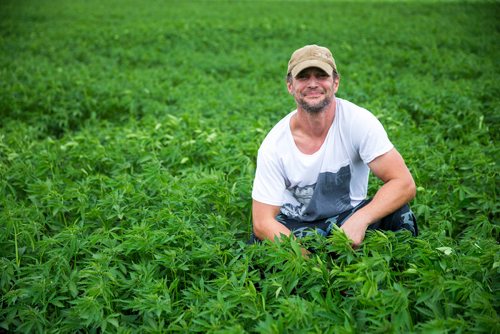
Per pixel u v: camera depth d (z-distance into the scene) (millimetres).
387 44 13680
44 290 3219
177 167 5660
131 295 3344
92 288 3021
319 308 2740
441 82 9305
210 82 9945
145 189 4750
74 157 5715
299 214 3889
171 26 16891
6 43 14500
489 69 9875
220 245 3658
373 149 3453
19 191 5227
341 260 3205
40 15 20922
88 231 4230
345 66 10859
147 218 3977
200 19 18906
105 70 11609
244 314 2805
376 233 3213
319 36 14883
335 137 3533
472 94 7859
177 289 3451
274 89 9031
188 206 4156
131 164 5641
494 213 4352
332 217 3811
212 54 12875
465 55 11375
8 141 6438
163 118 7180
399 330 2533
